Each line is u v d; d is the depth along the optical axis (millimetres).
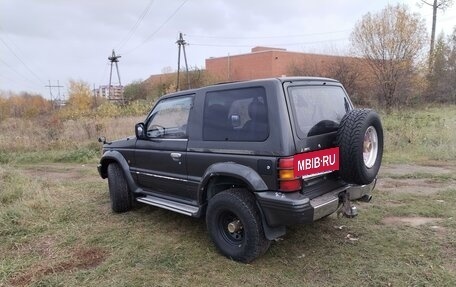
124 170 5312
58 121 17641
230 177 3791
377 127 3777
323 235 4320
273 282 3377
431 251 3797
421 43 25359
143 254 4055
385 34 25266
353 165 3545
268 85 3531
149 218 5258
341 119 3881
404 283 3229
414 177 7012
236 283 3391
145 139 4973
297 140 3391
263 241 3615
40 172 9703
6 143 13594
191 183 4273
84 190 7051
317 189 3623
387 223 4652
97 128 15117
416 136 10516
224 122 3879
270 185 3428
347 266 3584
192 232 4656
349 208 3842
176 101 4512
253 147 3541
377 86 25734
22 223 5094
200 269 3674
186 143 4277
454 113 18719
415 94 26219
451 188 6113
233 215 3818
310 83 3842
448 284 3170
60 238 4621
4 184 6754
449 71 28250
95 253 4152
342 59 29219
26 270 3783
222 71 56875
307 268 3594
